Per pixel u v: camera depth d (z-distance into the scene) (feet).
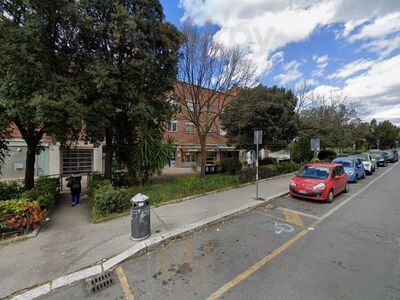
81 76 26.40
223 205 25.32
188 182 33.91
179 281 11.68
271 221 21.12
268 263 13.29
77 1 26.27
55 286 11.37
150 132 35.37
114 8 27.55
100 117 27.55
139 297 10.49
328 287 10.84
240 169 50.98
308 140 66.85
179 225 19.04
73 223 20.62
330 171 29.89
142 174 35.27
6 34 21.35
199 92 43.65
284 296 10.24
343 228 19.06
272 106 50.19
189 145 86.38
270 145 54.80
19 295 10.69
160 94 36.14
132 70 29.22
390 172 59.00
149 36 30.71
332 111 86.99
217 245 15.98
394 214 22.98
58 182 35.55
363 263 13.12
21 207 17.65
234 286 11.12
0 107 23.90
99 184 27.61
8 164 53.88
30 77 21.94
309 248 15.23
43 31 24.49
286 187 36.09
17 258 13.96
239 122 50.72
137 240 16.12
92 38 28.63
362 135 107.34
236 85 43.50
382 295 10.21
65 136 34.45
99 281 11.87
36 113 20.99
